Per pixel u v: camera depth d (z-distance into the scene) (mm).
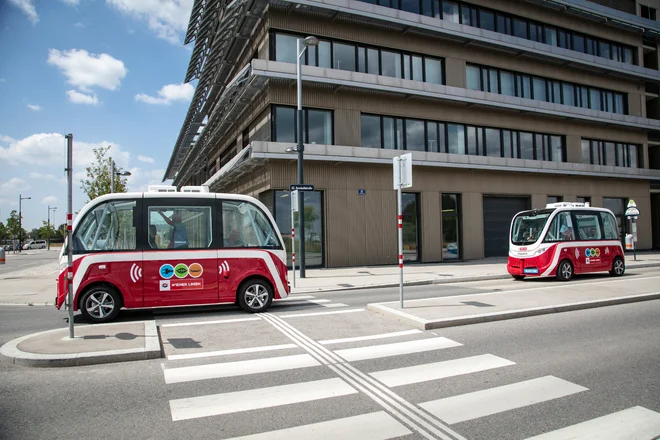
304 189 15508
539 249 14477
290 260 19938
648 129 32438
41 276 20844
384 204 22031
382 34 22453
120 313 9523
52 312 10312
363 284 14516
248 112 23266
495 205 26328
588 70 30141
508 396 4609
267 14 19953
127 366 5680
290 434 3756
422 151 23062
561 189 28469
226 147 29312
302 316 8867
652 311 9172
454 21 24844
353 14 20859
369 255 21531
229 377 5238
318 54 20938
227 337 7133
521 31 27609
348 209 21156
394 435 3730
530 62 27531
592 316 8672
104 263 8555
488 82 26047
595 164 30766
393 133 22688
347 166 21219
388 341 6836
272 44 20031
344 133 21203
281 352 6277
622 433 3785
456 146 24672
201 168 42656
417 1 23672
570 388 4840
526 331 7445
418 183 23156
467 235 24656
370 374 5324
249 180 23453
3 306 11508
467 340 6871
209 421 4035
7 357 5805
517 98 25766
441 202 23938
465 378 5168
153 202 9062
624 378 5156
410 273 17984
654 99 34969
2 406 4406
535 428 3873
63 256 8539
